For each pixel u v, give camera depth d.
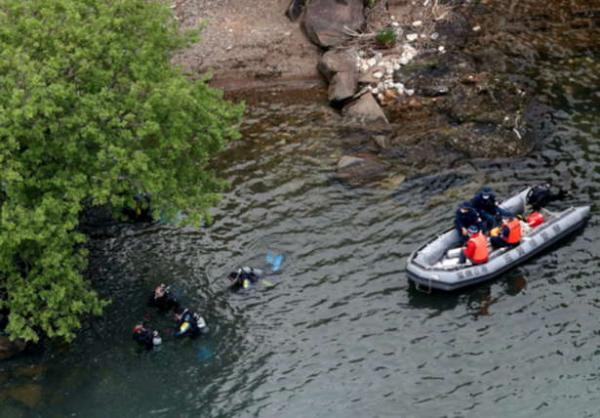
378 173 26.86
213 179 22.59
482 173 26.55
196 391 20.39
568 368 20.23
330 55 32.16
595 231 24.20
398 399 19.81
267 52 33.03
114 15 21.55
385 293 22.86
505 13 34.19
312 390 20.22
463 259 22.98
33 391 20.59
